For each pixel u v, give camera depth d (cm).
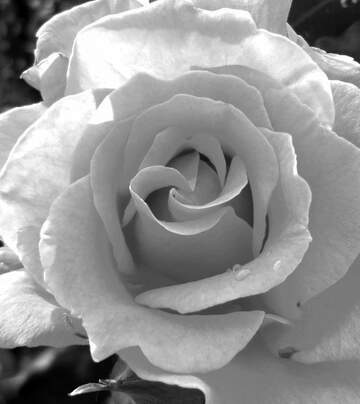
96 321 35
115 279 36
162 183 36
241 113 36
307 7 50
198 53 37
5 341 36
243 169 36
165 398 37
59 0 77
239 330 35
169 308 36
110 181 37
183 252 36
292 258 35
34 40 86
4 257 40
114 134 36
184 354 34
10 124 39
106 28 37
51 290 35
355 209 36
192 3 37
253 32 37
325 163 36
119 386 37
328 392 36
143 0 40
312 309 36
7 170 37
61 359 62
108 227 36
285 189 35
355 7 50
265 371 36
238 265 36
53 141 37
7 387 65
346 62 40
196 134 37
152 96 36
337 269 36
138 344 34
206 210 36
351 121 37
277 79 37
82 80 38
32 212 37
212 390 34
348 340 36
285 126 36
